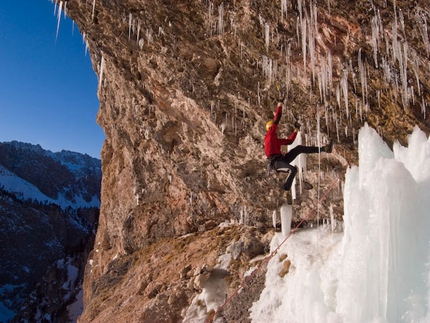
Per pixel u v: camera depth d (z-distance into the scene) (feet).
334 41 17.98
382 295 14.49
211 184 34.24
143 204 43.80
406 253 14.26
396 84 18.31
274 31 19.08
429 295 13.50
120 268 43.29
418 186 14.85
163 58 24.25
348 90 19.76
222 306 27.71
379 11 16.01
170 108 29.14
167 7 20.84
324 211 28.35
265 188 29.58
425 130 19.67
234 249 31.48
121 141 47.19
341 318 15.80
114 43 26.17
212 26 20.84
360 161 18.62
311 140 23.36
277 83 21.63
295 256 26.71
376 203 15.06
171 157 34.40
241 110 24.61
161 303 30.32
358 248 15.85
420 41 16.12
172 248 38.19
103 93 40.63
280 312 23.79
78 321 41.04
